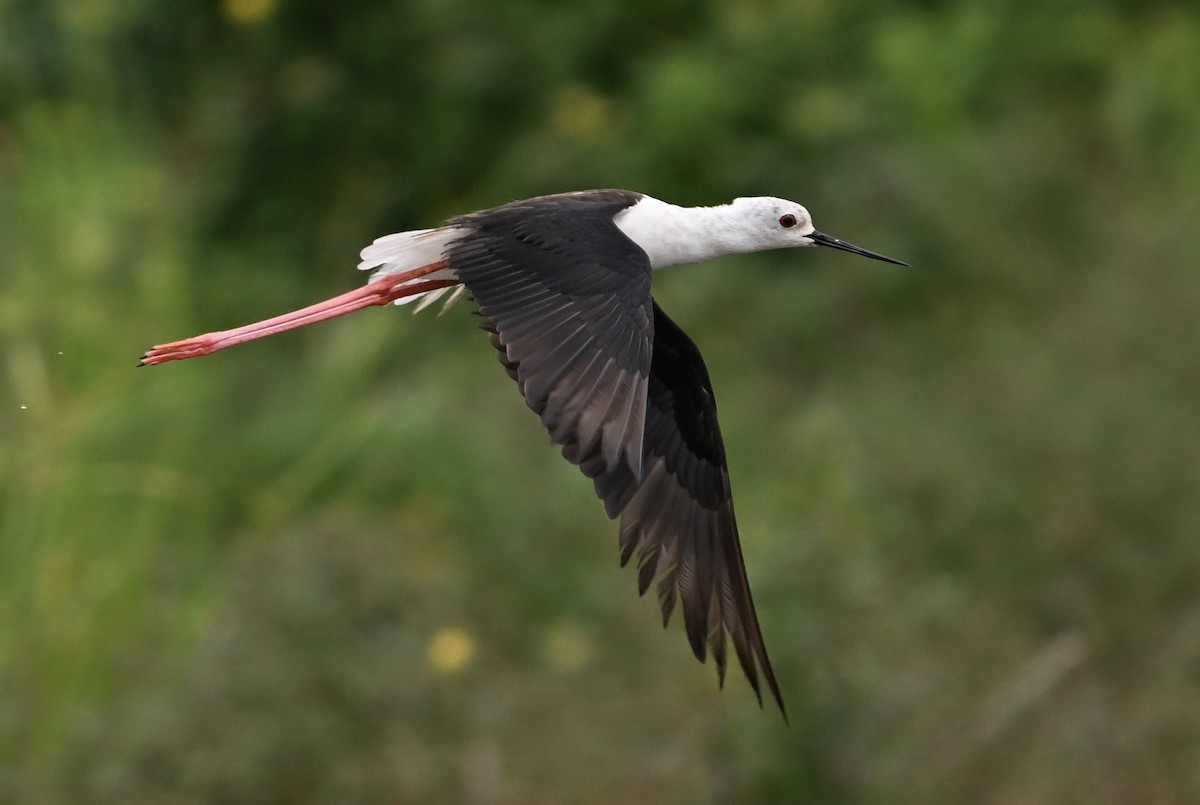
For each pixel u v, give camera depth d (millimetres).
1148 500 11766
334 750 9719
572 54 15008
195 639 10594
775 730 9680
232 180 14844
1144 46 15961
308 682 9844
